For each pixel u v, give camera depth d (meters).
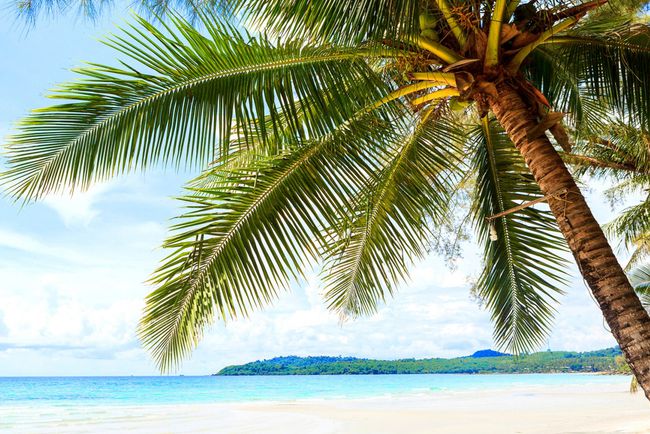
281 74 3.66
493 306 5.52
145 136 3.56
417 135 4.96
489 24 3.64
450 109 4.55
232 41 3.57
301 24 3.61
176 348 4.14
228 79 3.63
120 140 3.55
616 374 64.69
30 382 64.38
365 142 4.27
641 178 8.67
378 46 3.60
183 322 4.12
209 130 3.57
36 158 3.43
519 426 13.46
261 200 4.21
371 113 4.14
